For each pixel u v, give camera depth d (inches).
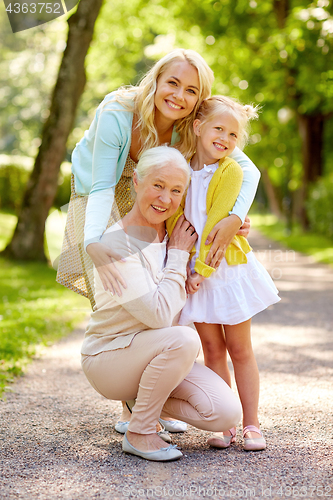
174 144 112.1
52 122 420.8
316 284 369.7
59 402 133.6
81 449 103.3
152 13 641.6
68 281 115.5
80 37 413.1
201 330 109.9
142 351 96.7
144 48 678.5
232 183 104.0
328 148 844.6
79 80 420.2
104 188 103.1
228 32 621.6
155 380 96.0
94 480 89.0
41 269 399.5
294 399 134.1
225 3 593.9
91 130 110.3
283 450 102.3
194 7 615.2
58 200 732.0
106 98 107.7
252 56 641.6
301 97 666.2
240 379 107.7
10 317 230.5
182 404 101.2
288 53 550.0
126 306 96.6
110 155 104.0
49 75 1057.5
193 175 107.2
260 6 585.9
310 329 229.8
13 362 163.6
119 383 100.0
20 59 1050.1
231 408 97.8
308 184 774.5
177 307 99.0
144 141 107.2
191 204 105.8
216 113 104.9
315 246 614.5
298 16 510.6
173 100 104.0
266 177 1154.0
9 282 337.7
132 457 99.3
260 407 128.2
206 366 111.1
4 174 724.0
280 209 1181.7
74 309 261.0
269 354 184.9
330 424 116.0
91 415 124.6
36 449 103.1
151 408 98.1
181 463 96.7
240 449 103.7
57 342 200.4
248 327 107.1
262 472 92.4
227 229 101.2
